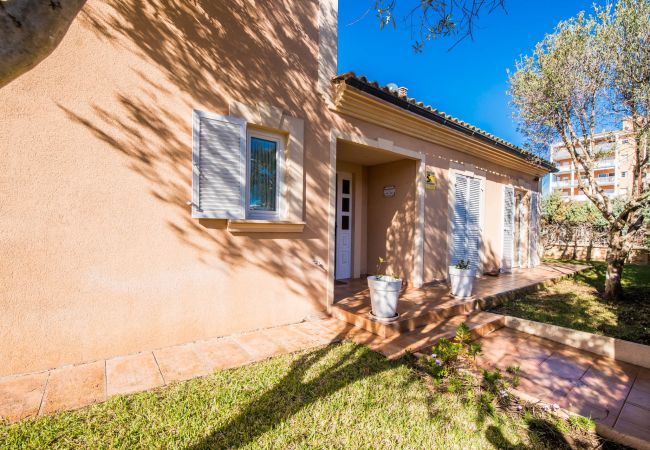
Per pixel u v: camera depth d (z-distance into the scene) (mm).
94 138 3330
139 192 3582
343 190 7719
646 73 5613
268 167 4770
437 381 3111
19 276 2979
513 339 4645
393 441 2312
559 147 8031
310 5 5059
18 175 2977
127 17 3516
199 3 3961
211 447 2148
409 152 6730
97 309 3355
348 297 5957
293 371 3270
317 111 5148
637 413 2797
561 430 2516
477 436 2414
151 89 3650
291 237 4844
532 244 11242
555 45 6680
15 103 2969
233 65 4230
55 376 3004
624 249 6535
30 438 2131
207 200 3988
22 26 1200
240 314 4344
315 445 2230
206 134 3986
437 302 5621
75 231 3234
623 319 5289
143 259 3613
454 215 7840
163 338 3760
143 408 2539
